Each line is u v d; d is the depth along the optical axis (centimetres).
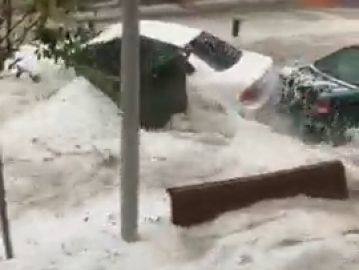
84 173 858
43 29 600
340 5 2603
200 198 713
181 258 655
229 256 653
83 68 1130
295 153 964
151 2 2581
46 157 891
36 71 1184
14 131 967
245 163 901
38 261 652
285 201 745
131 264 644
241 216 716
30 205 790
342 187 772
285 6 2617
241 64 1236
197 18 2414
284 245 669
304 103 1111
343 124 1084
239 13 2508
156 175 853
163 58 1075
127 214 677
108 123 1008
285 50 1970
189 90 1163
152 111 1059
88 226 723
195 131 1052
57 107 1037
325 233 691
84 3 639
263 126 1105
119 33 1173
